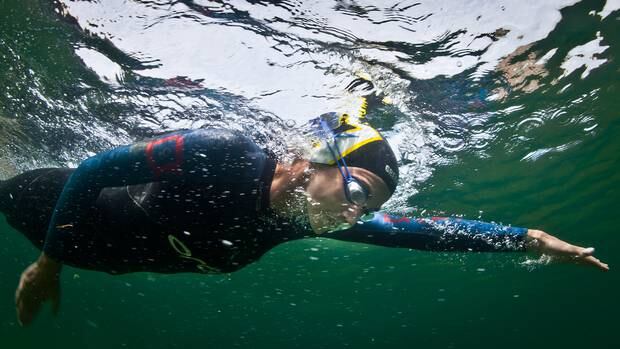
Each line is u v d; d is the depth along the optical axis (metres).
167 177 2.43
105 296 43.00
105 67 4.48
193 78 4.43
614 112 7.34
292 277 21.55
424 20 3.95
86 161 2.45
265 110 4.62
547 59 5.01
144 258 2.69
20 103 5.67
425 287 27.19
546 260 3.09
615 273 28.92
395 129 5.77
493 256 17.03
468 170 8.41
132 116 5.31
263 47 4.10
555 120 7.05
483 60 4.62
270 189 2.54
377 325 49.00
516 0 4.00
